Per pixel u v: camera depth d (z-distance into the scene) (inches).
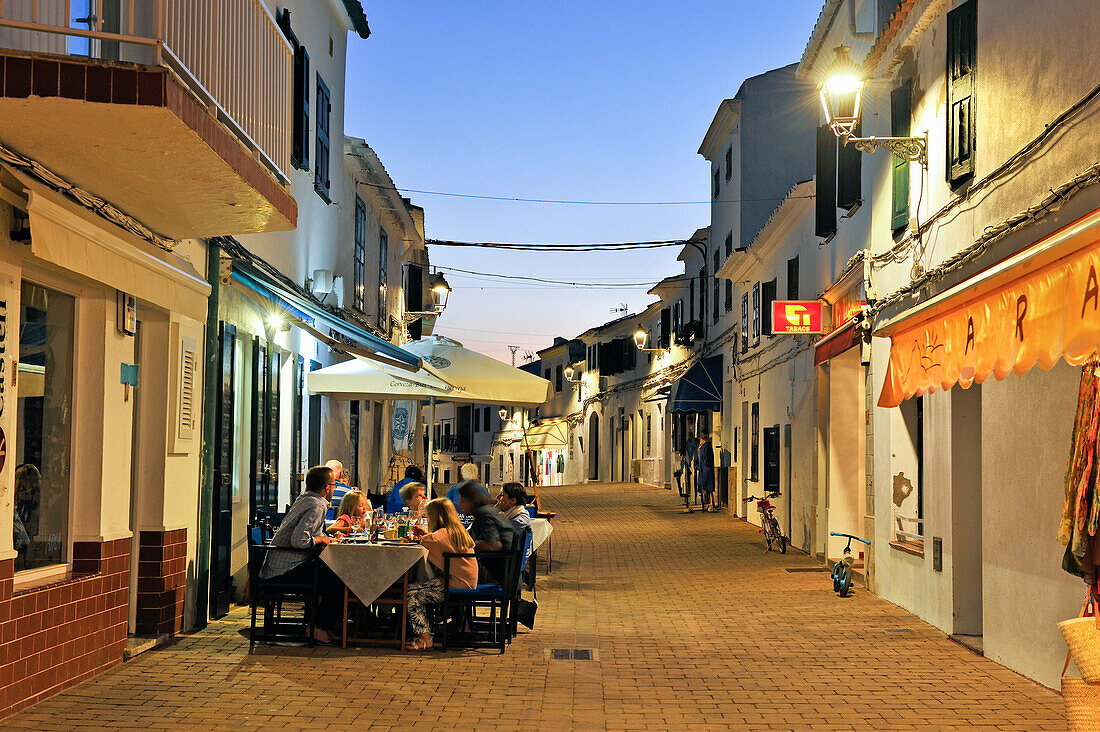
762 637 398.3
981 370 294.0
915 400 486.6
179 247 358.9
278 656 341.4
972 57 381.4
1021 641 328.5
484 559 383.2
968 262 370.3
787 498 785.6
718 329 1142.3
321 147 587.2
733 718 275.3
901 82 465.7
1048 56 313.3
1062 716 277.4
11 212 252.4
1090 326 223.1
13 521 267.3
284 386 531.2
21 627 262.4
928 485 429.1
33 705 268.8
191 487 382.9
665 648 374.0
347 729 257.3
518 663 342.0
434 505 368.2
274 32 348.2
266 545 364.8
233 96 307.1
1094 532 241.8
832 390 634.8
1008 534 339.6
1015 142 339.9
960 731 263.6
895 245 474.6
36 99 221.3
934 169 424.5
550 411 2241.6
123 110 227.5
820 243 660.1
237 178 278.2
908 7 441.7
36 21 231.0
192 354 374.6
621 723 268.8
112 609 316.5
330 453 645.3
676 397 1088.8
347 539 377.7
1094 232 221.1
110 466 314.2
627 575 599.8
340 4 614.9
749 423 965.8
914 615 450.3
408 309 1108.5
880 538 510.9
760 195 1016.2
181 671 315.3
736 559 682.2
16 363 259.0
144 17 298.4
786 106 1021.2
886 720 274.1
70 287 297.4
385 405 908.6
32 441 281.4
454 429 2775.6
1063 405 296.4
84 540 306.5
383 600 360.8
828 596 514.3
